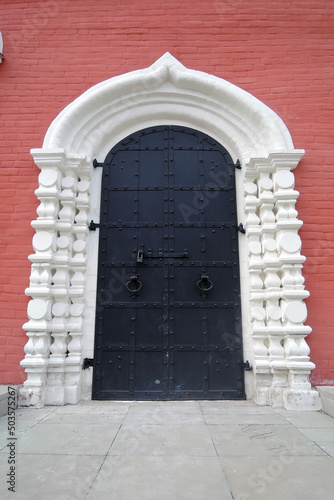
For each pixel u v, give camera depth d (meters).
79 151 4.14
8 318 3.68
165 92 4.32
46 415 3.11
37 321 3.57
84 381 3.70
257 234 3.92
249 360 3.74
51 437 2.55
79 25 4.47
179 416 3.08
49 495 1.77
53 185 3.86
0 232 3.88
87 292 3.90
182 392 3.68
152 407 3.38
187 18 4.49
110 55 4.38
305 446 2.39
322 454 2.26
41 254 3.68
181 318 3.86
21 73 4.33
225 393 3.68
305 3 4.51
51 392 3.47
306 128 4.14
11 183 4.02
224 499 1.75
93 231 4.07
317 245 3.82
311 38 4.42
